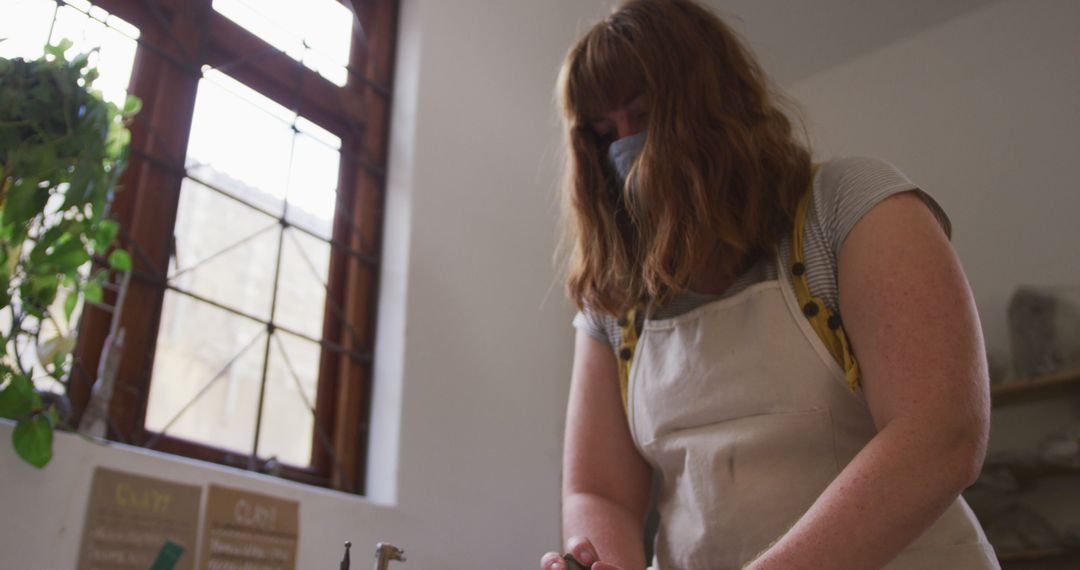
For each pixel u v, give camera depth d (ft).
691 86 3.35
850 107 11.47
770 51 11.50
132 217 6.12
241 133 7.06
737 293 3.31
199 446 6.04
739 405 3.16
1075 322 8.77
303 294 7.12
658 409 3.41
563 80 3.79
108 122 4.75
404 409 6.98
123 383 5.70
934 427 2.53
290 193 7.30
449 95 8.57
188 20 6.89
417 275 7.55
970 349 2.68
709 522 3.13
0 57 4.47
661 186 3.24
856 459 2.60
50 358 4.66
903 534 2.46
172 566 4.21
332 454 6.81
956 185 10.45
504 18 9.46
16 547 4.53
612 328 3.78
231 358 6.45
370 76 8.33
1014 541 8.39
